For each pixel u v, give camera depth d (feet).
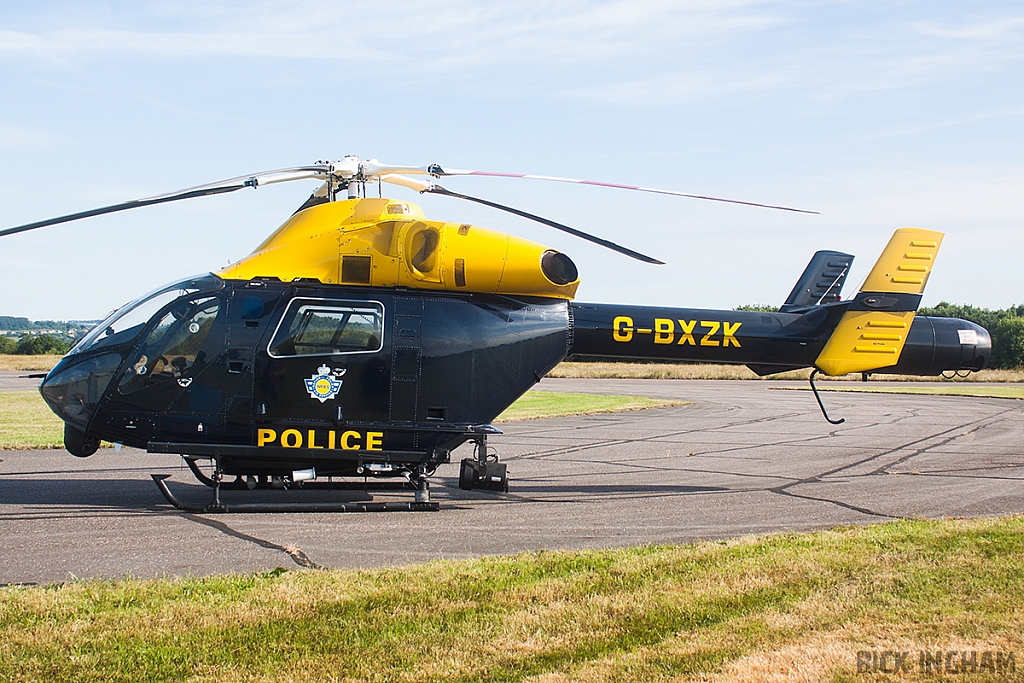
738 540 26.86
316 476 32.22
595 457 51.16
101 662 16.15
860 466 47.60
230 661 16.37
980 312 222.07
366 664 16.34
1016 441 60.70
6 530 27.30
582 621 18.78
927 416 83.30
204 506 31.22
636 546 26.61
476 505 34.27
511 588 20.98
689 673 16.11
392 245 32.27
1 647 16.63
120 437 31.60
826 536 27.35
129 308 32.40
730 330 38.40
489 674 15.98
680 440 60.90
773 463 48.83
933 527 28.91
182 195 30.50
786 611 19.62
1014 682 15.85
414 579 21.62
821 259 47.24
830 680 15.89
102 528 27.86
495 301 33.73
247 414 31.32
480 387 32.96
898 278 38.96
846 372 39.37
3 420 66.13
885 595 20.77
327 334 31.91
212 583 20.95
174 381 31.37
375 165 33.12
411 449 32.22
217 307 31.60
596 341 37.60
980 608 19.85
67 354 32.78
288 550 25.36
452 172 32.30
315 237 32.81
